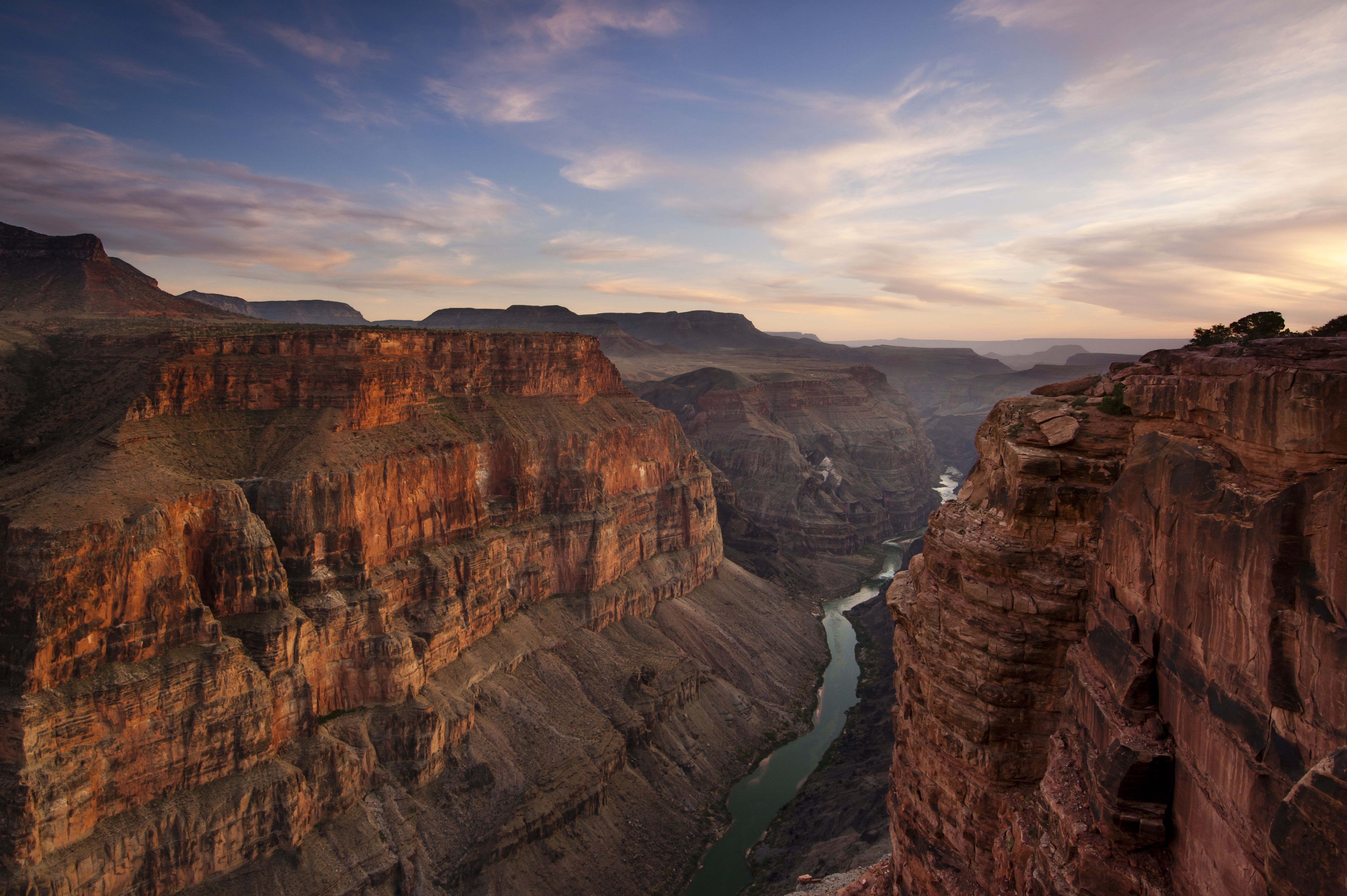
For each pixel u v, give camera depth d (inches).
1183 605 837.8
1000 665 1186.6
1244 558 721.0
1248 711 710.5
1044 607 1155.3
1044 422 1232.2
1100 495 1141.1
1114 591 1016.9
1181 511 848.3
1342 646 591.8
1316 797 568.7
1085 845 912.3
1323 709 611.2
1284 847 604.1
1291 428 724.0
